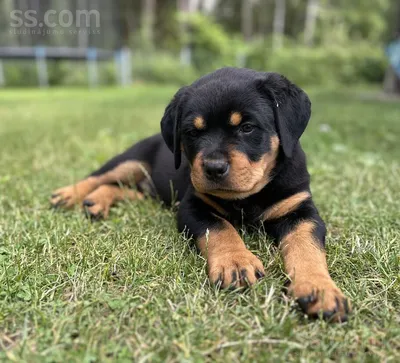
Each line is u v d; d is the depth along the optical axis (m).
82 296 0.32
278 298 0.32
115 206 0.54
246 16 5.46
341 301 0.30
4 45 2.95
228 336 0.28
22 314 0.30
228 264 0.34
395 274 0.35
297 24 5.73
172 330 0.28
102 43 3.29
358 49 4.04
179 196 0.51
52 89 3.13
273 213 0.43
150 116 1.45
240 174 0.39
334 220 0.48
